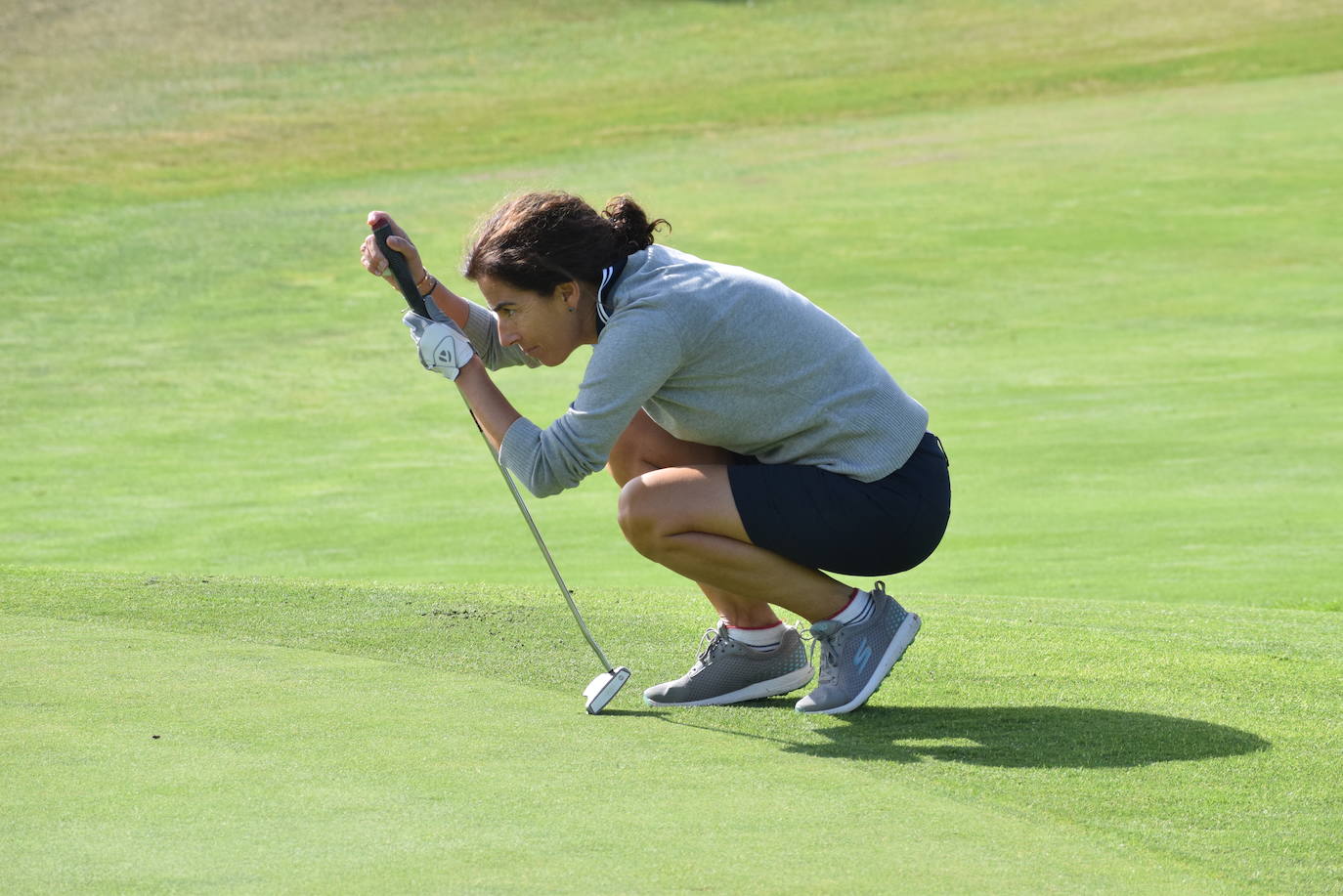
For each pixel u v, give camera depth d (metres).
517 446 11.90
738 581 12.22
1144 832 9.20
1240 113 107.31
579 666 13.55
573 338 12.03
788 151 104.12
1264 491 35.38
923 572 28.36
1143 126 105.19
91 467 45.41
